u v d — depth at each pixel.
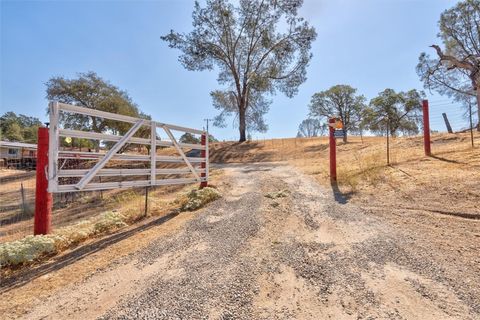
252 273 2.95
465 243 3.36
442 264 2.90
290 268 3.03
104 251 3.84
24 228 6.64
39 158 4.53
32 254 3.55
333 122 7.95
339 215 4.83
